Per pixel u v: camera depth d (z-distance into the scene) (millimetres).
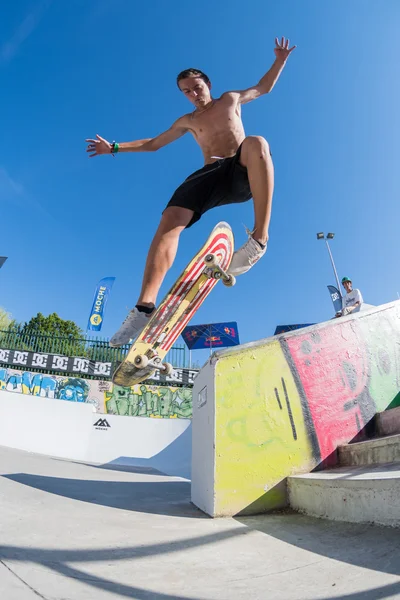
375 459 3217
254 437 3555
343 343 4289
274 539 2453
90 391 15367
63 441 12328
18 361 15148
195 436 4125
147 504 3762
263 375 3773
